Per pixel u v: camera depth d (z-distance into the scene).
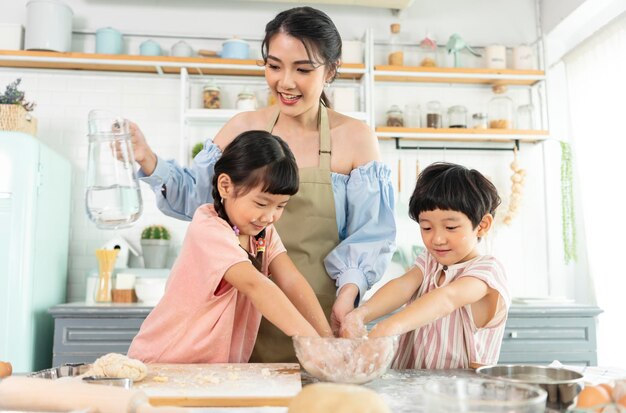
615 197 2.95
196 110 3.04
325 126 1.46
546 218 3.42
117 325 2.60
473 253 1.28
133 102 3.29
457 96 3.49
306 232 1.39
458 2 3.56
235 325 1.24
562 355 2.73
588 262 3.15
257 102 3.30
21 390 0.70
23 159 2.61
